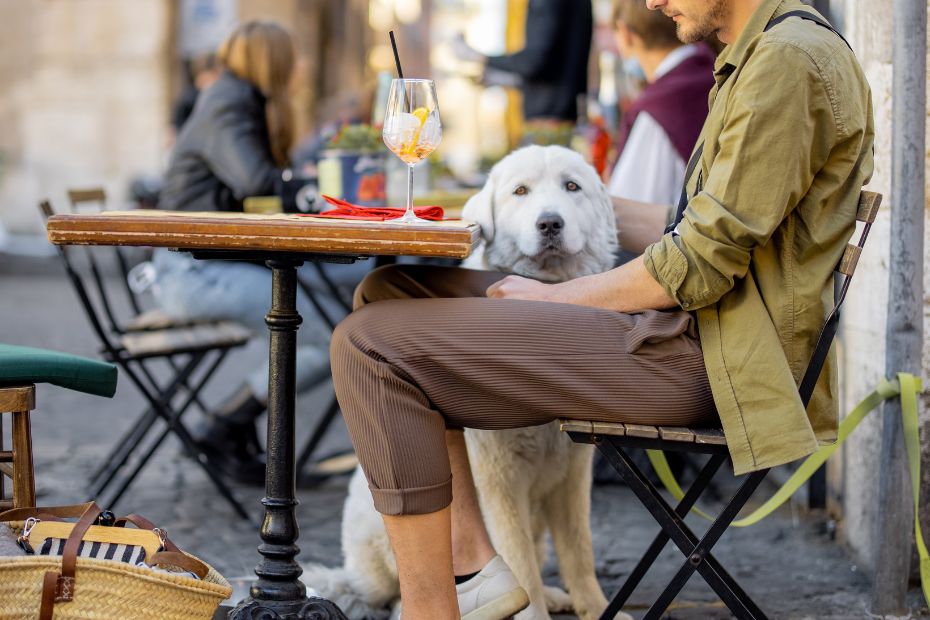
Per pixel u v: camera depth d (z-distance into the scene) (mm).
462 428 3586
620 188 5773
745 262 3051
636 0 5785
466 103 25531
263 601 3562
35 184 18891
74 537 2965
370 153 5773
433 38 27969
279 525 3592
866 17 4723
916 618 4141
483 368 3150
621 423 3207
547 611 3994
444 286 3697
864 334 4879
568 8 8195
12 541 3135
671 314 3227
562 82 8328
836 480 5324
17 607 2887
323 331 6184
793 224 3115
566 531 4137
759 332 3080
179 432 5566
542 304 3211
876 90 4641
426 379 3164
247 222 3035
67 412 8156
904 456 4082
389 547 4145
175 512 5758
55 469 6547
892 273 4082
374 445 3137
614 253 4340
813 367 3137
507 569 3523
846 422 4066
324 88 25875
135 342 5730
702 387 3160
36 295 14812
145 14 18641
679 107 5676
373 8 27172
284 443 3570
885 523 4141
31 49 18828
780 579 4684
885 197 4582
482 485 3881
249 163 6363
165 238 3045
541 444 3896
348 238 2992
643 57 5973
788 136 2965
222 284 6070
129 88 18781
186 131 6574
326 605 3570
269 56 6625
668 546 5219
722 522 3195
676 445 3176
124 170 18938
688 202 3338
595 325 3189
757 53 3043
